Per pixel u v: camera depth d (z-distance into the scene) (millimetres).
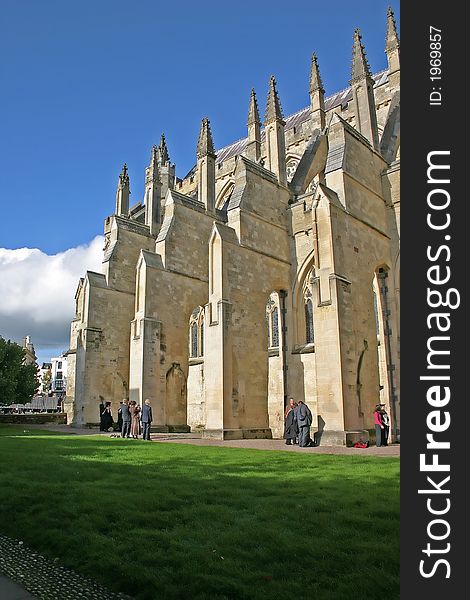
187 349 36844
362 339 26781
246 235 31422
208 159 41094
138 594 6168
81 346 41469
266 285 32250
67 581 6711
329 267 25625
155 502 10141
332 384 24344
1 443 23016
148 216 47625
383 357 30844
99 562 7098
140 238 45688
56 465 15281
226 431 27234
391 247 31234
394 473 13484
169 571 6637
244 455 18312
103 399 41062
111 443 23938
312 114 42312
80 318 49375
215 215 40875
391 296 30578
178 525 8688
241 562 6840
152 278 35500
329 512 9234
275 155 36219
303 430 23375
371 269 29016
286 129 51344
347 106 44500
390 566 6527
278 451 20188
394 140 35312
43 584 6551
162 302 35812
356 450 21172
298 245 34281
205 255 39312
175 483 12141
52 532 8641
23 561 7586
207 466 15203
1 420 47562
